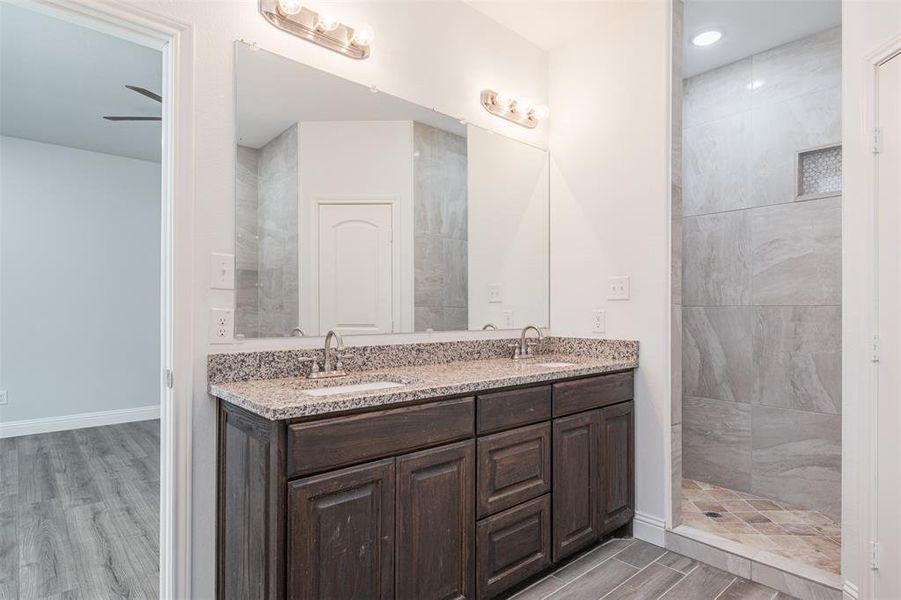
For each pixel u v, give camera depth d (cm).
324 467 142
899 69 166
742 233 306
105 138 441
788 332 288
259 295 186
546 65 302
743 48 296
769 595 199
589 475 227
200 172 172
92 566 218
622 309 261
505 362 252
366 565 150
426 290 241
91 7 151
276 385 172
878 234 173
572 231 286
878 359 173
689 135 331
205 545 169
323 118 205
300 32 199
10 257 442
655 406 246
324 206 206
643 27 255
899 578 164
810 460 278
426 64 243
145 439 430
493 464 187
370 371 212
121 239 497
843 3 189
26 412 448
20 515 271
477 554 181
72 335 471
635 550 237
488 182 269
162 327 170
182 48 168
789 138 288
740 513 270
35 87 333
